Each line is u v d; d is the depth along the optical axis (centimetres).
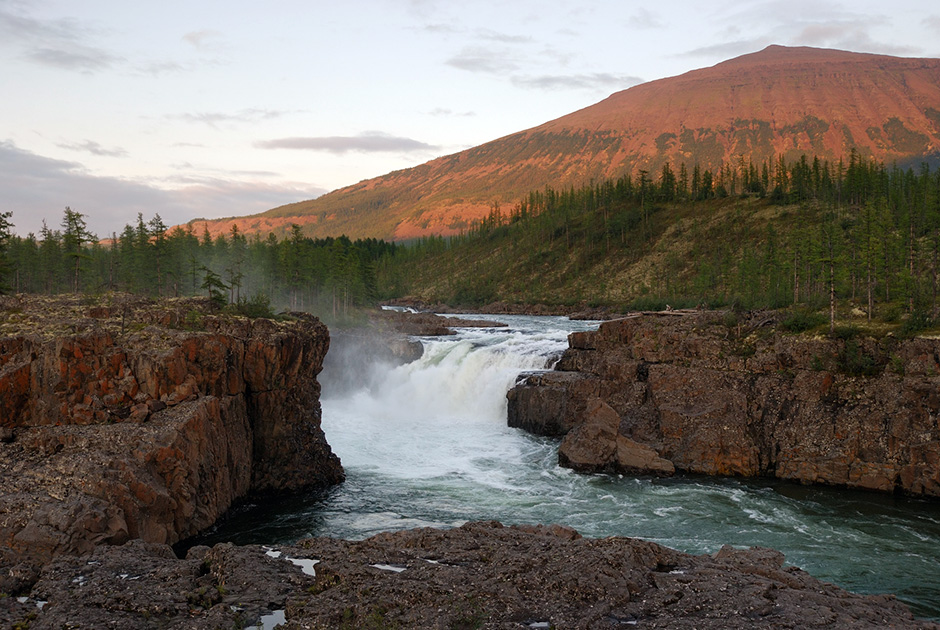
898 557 4044
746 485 5516
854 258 8869
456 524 4522
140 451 3916
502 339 9775
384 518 4622
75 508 3419
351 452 6306
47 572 2886
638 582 2652
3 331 4647
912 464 5234
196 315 5262
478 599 2516
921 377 5481
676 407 6250
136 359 4528
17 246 11569
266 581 2756
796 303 8381
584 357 7850
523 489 5331
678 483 5556
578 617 2408
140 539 3369
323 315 12612
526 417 7300
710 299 17450
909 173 19550
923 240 12706
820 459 5581
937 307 7238
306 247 14400
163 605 2528
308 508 4800
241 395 4994
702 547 4172
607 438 5978
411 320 14400
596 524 4569
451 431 7244
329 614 2412
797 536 4384
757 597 2561
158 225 10694
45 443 4069
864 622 2394
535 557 2841
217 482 4459
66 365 4366
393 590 2570
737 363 6406
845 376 5894
